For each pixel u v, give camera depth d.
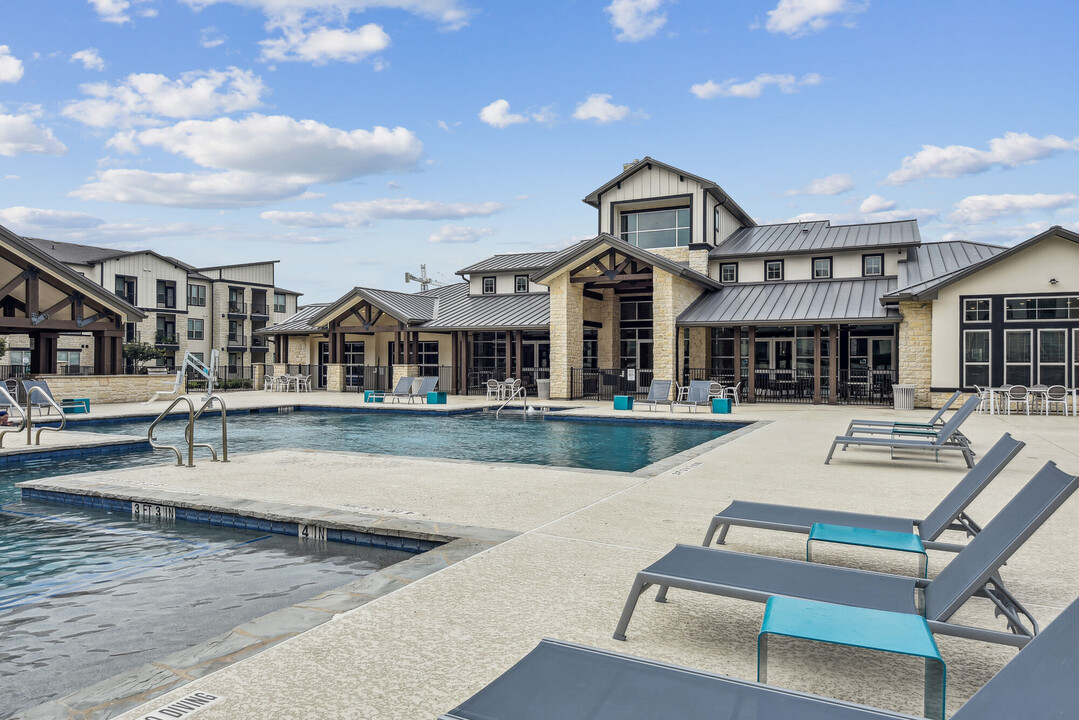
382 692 2.83
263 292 55.41
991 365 19.91
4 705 3.23
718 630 3.62
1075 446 11.54
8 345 39.34
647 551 5.07
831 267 26.00
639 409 20.78
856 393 24.83
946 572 3.38
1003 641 2.76
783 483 8.04
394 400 24.03
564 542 5.31
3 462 10.45
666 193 27.28
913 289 21.44
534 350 30.02
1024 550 5.20
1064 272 19.23
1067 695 1.58
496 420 19.27
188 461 9.62
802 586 3.24
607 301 28.33
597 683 2.10
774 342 27.19
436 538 5.61
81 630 4.17
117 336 24.64
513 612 3.81
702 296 26.42
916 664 3.24
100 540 6.18
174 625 4.25
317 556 5.67
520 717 1.89
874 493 7.45
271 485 7.89
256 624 3.62
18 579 5.12
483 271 31.69
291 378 32.09
